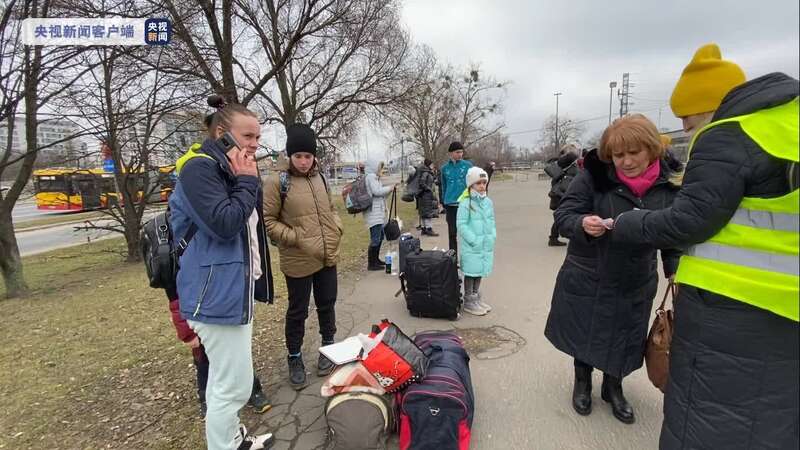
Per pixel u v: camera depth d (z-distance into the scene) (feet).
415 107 42.88
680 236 5.03
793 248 4.25
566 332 8.28
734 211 4.64
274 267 22.82
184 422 9.00
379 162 21.44
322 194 10.23
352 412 7.38
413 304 14.20
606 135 7.17
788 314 4.30
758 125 4.32
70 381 11.16
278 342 12.81
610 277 7.65
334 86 36.96
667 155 7.76
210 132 7.00
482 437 8.06
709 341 4.84
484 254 14.26
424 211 32.37
